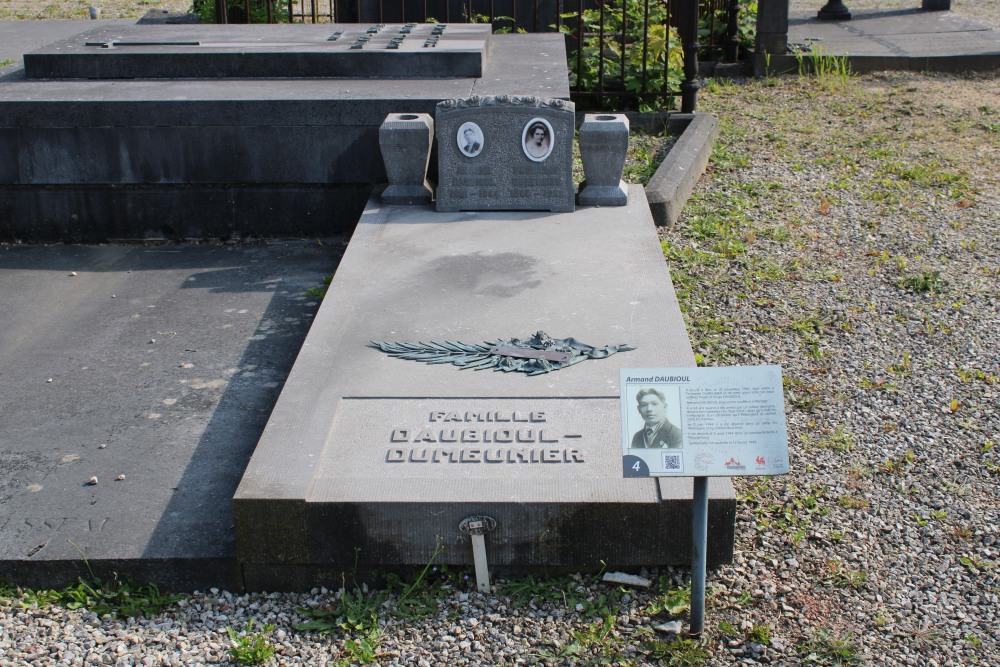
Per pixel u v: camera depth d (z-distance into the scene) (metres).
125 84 8.23
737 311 6.50
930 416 5.36
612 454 4.29
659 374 3.60
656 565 4.16
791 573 4.22
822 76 11.61
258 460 4.30
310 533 4.10
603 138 7.11
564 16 10.74
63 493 4.66
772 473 3.54
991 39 12.89
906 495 4.72
